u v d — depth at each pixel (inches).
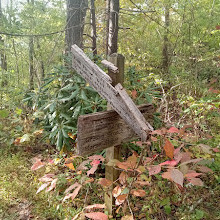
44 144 120.2
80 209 74.2
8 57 218.5
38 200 81.7
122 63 58.9
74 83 103.0
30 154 111.4
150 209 70.6
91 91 102.4
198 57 172.1
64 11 170.6
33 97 122.6
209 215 70.8
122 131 62.8
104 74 56.0
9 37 155.6
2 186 87.7
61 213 74.2
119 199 58.0
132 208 74.0
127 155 98.8
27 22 175.8
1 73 169.3
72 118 99.5
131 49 252.1
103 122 57.7
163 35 224.2
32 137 118.6
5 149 114.3
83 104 100.3
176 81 163.8
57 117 101.9
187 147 91.2
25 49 203.5
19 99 150.6
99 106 98.9
